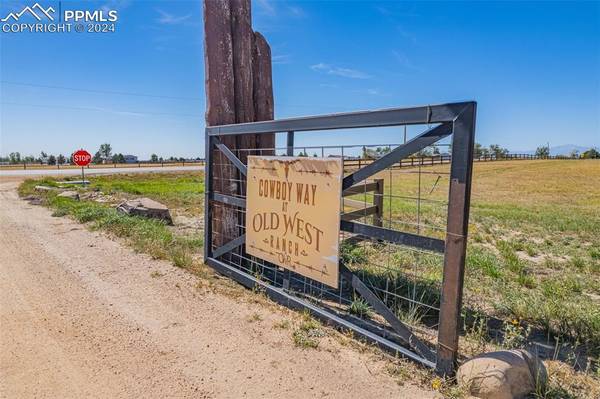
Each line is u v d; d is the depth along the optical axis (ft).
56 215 28.91
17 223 25.85
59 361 8.80
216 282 14.71
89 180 77.30
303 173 11.41
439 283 13.66
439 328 8.33
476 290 14.14
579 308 11.66
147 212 27.25
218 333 10.43
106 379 8.16
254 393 7.79
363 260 17.56
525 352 8.11
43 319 10.98
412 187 58.95
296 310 12.07
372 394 7.80
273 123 12.48
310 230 11.27
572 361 9.22
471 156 7.63
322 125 10.85
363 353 9.49
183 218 31.12
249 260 15.17
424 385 8.13
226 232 16.15
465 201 7.71
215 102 15.83
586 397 7.68
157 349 9.50
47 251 18.54
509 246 21.38
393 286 13.62
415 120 8.54
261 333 10.49
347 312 12.12
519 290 13.91
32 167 144.77
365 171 9.70
